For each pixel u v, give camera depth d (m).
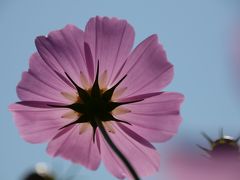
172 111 0.33
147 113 0.33
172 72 0.33
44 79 0.33
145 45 0.33
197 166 0.15
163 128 0.33
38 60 0.33
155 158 0.33
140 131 0.33
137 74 0.33
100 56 0.33
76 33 0.33
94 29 0.33
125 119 0.33
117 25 0.33
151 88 0.33
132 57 0.33
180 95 0.33
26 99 0.33
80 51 0.33
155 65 0.33
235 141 0.31
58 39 0.33
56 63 0.33
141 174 0.33
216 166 0.15
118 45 0.33
